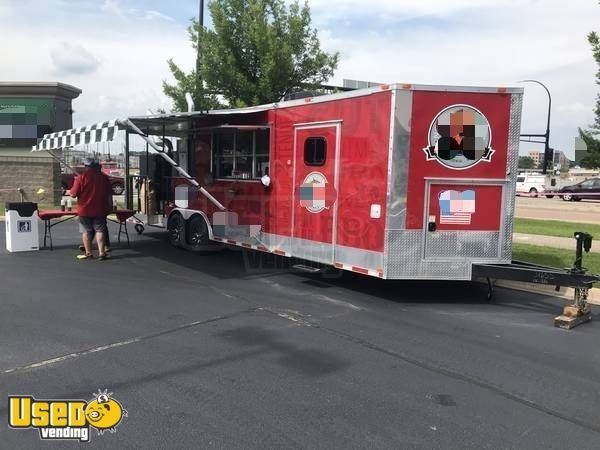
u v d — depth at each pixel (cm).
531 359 506
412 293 753
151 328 576
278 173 821
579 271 626
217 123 941
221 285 782
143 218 1184
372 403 405
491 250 689
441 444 348
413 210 664
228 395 413
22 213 1025
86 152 1220
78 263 926
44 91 2095
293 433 357
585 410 402
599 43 960
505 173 681
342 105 711
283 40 1274
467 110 664
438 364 489
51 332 557
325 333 570
